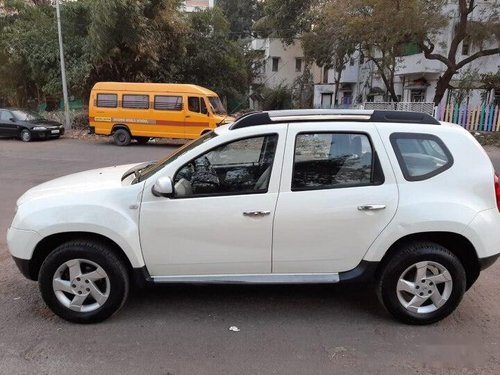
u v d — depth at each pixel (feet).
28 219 12.10
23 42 80.59
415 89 100.32
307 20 119.14
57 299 12.30
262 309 13.41
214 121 59.88
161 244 12.07
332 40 95.66
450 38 85.92
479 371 10.45
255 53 139.64
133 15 74.54
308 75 134.62
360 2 71.67
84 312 12.34
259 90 134.62
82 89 82.53
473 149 12.37
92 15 75.77
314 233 11.98
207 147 12.26
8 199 28.35
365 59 117.39
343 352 11.14
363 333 12.05
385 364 10.67
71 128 78.64
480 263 12.10
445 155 12.24
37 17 84.28
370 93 114.11
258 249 12.08
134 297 14.10
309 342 11.59
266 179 12.07
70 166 42.98
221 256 12.14
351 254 12.13
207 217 11.94
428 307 12.37
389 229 11.89
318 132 12.17
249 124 12.50
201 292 14.48
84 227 11.89
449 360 10.86
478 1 81.20
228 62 103.14
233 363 10.65
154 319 12.75
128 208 12.03
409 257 11.98
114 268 12.12
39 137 64.49
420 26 67.10
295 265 12.24
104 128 62.95
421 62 92.12
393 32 69.67
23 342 11.52
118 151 55.93
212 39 99.25
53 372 10.27
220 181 12.21
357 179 12.10
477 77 88.12
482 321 12.74
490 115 65.62
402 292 12.32
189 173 12.31
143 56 80.84
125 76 84.23
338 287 14.92
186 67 97.60
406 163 12.11
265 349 11.26
